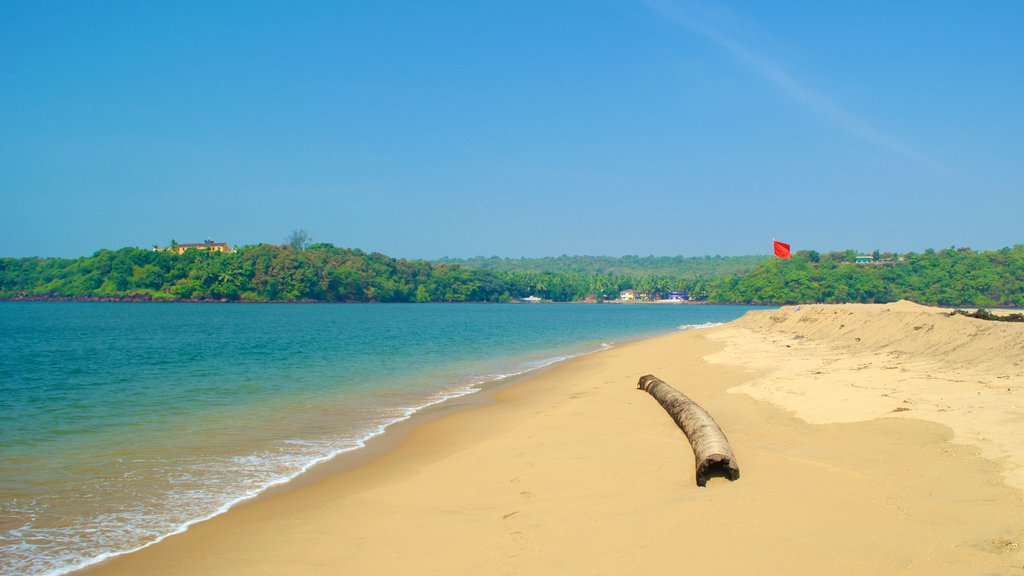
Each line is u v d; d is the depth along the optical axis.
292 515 8.21
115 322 72.75
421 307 166.12
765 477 8.07
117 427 14.09
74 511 8.50
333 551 6.88
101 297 165.88
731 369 19.97
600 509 7.46
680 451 9.94
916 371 15.37
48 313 99.38
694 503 7.30
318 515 8.17
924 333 20.92
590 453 10.28
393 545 6.92
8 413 15.73
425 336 50.16
